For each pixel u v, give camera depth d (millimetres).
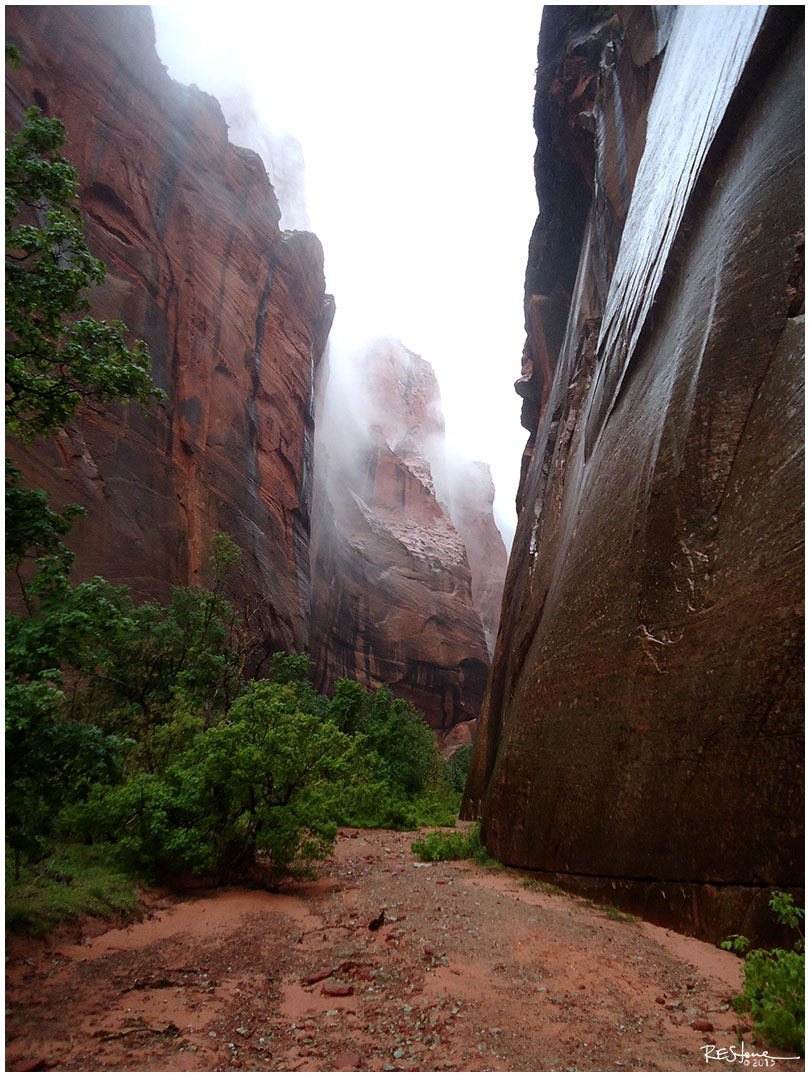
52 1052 3943
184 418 31797
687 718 7559
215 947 6031
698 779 7133
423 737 25453
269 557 36188
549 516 19406
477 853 11609
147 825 7945
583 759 9305
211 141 41344
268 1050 4117
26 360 6789
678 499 9000
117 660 15891
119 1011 4586
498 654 22531
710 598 7934
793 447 7535
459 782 37688
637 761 8156
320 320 54250
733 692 7035
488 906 7637
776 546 7246
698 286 10719
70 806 8477
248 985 5195
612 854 8094
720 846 6613
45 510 6039
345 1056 4012
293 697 9641
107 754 5691
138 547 25656
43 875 6789
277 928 6641
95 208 30391
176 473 30109
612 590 10070
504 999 4941
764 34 10414
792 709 6324
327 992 5020
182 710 12008
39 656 5336
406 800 22297
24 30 28359
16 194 6715
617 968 5684
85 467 24188
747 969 4914
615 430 12812
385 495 77938
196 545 29297
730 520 8148
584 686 9938
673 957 6016
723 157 11430
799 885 5766
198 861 7848
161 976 5266
